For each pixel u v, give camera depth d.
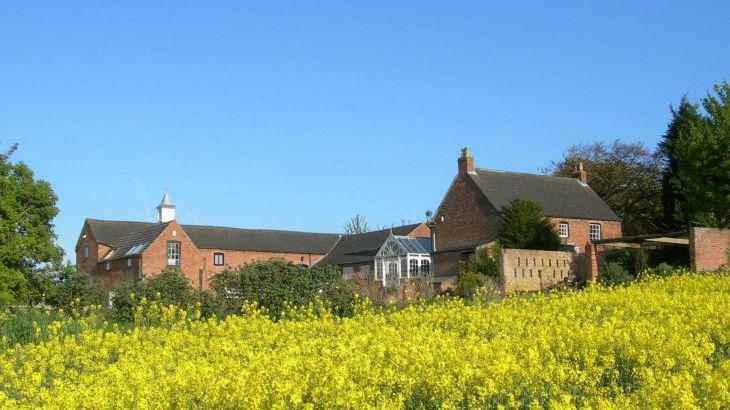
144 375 10.76
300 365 11.11
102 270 61.19
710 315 15.26
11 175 33.53
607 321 14.72
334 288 25.33
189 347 15.40
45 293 31.58
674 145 52.62
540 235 42.38
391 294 28.80
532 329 14.80
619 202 61.06
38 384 11.54
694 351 11.65
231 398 9.70
